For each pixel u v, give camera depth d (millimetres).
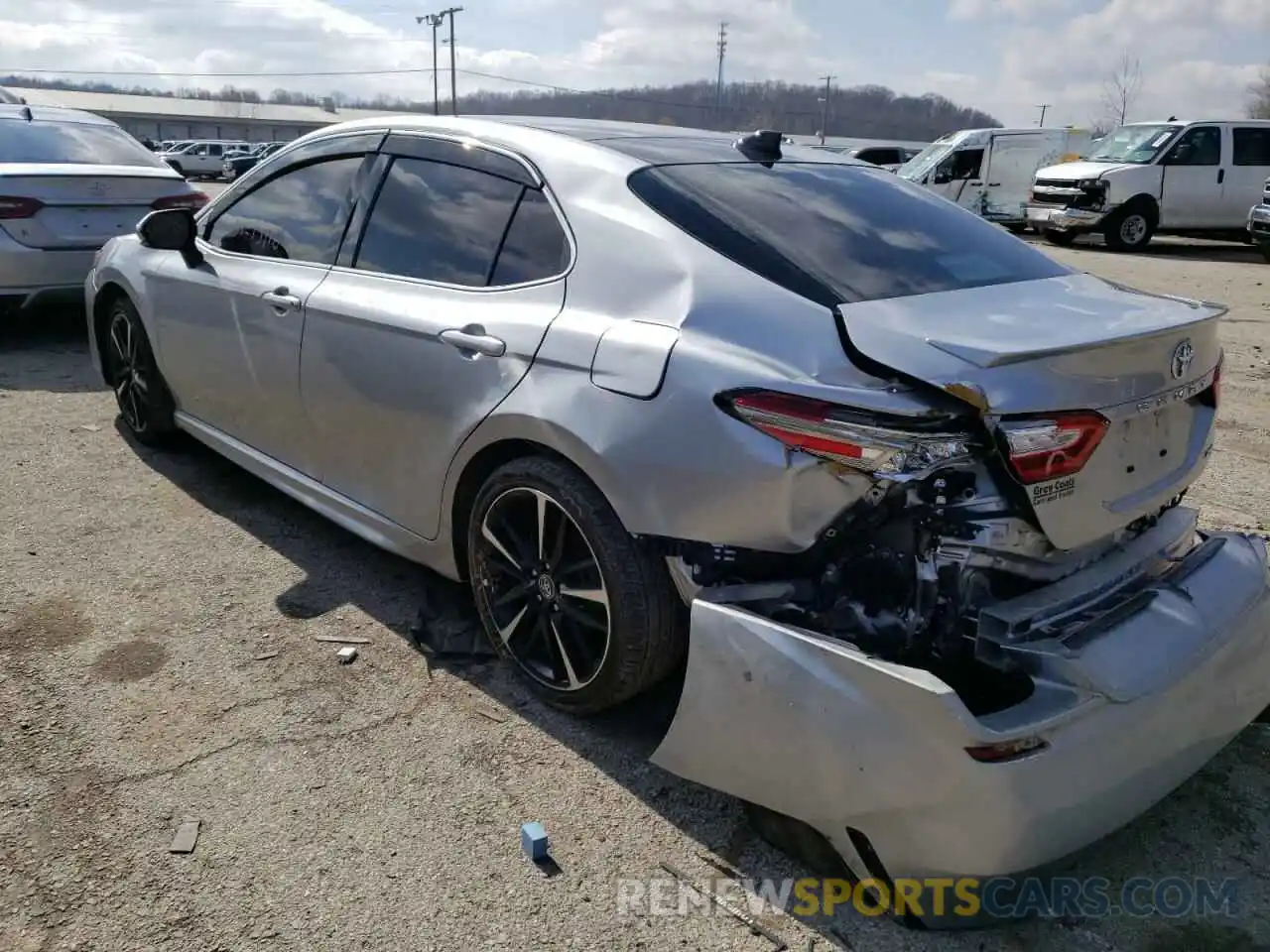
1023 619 2193
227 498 4344
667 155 2961
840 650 2057
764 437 2178
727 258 2508
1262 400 6520
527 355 2674
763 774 2189
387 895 2225
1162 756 2217
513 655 2965
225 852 2326
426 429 2996
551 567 2732
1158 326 2320
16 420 5270
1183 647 2256
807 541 2197
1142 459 2420
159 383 4551
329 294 3350
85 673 2994
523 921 2172
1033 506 2162
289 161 3867
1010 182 19438
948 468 2127
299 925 2137
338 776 2596
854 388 2152
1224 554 2609
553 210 2846
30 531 3945
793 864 2359
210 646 3176
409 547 3244
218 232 4094
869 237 2771
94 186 6492
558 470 2633
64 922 2117
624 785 2604
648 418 2365
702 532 2303
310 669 3066
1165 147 16094
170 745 2689
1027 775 1962
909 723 1965
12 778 2527
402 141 3414
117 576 3604
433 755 2695
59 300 6531
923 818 1992
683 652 2607
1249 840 2504
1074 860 2408
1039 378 2127
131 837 2355
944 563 2180
